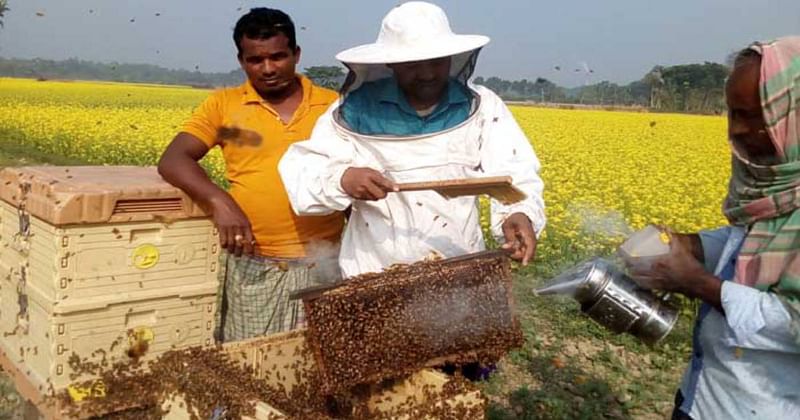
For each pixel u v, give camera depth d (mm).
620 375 5633
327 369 2484
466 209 3146
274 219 3957
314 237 4023
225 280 4258
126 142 17203
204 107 3984
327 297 2473
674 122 27141
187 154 3783
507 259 2844
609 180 13281
